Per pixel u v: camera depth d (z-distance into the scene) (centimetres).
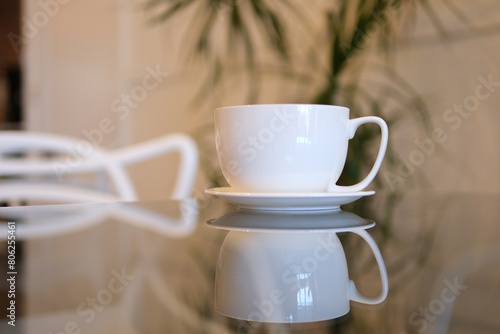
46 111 262
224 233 39
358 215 51
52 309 21
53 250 34
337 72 120
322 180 49
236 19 141
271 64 157
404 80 124
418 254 32
